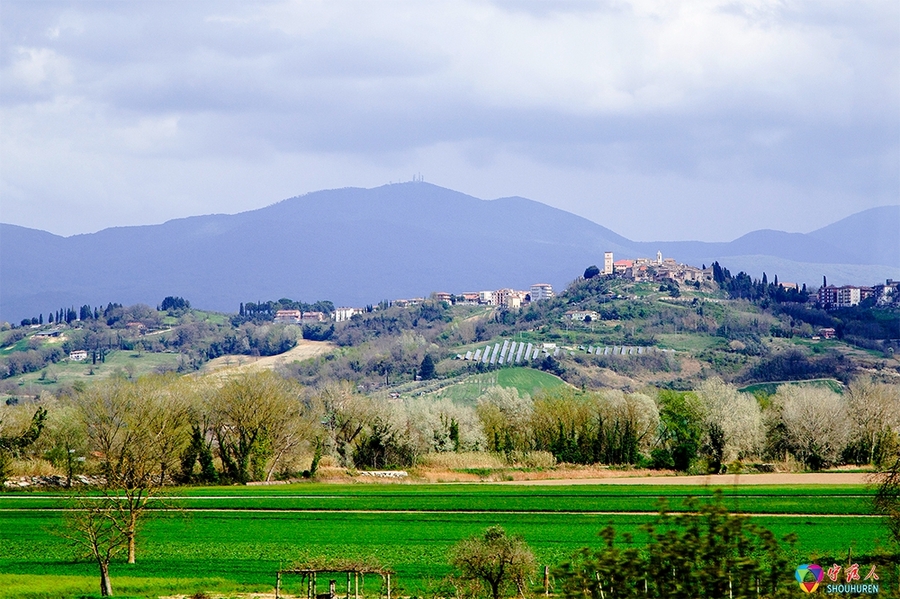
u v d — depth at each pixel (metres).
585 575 116.19
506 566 169.75
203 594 191.12
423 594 189.62
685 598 109.69
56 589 194.25
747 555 111.88
